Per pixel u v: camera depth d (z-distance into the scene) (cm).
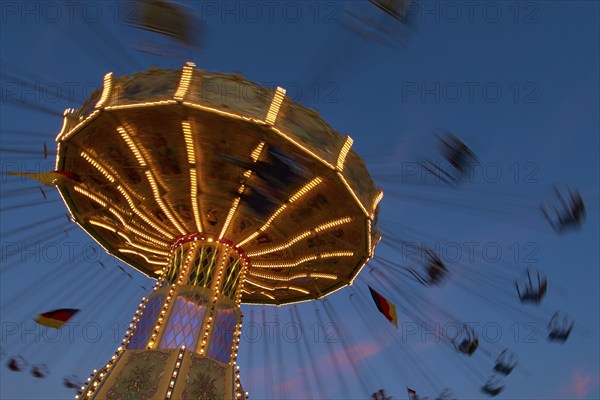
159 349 1159
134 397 1055
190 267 1344
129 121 1123
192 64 1072
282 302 1717
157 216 1417
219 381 1155
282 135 1059
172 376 1086
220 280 1342
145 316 1273
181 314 1235
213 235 1421
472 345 1245
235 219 1382
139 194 1339
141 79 1105
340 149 1128
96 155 1222
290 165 1145
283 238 1409
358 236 1317
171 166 1257
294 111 1094
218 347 1229
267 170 1170
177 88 1058
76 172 1265
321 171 1135
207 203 1350
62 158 1220
